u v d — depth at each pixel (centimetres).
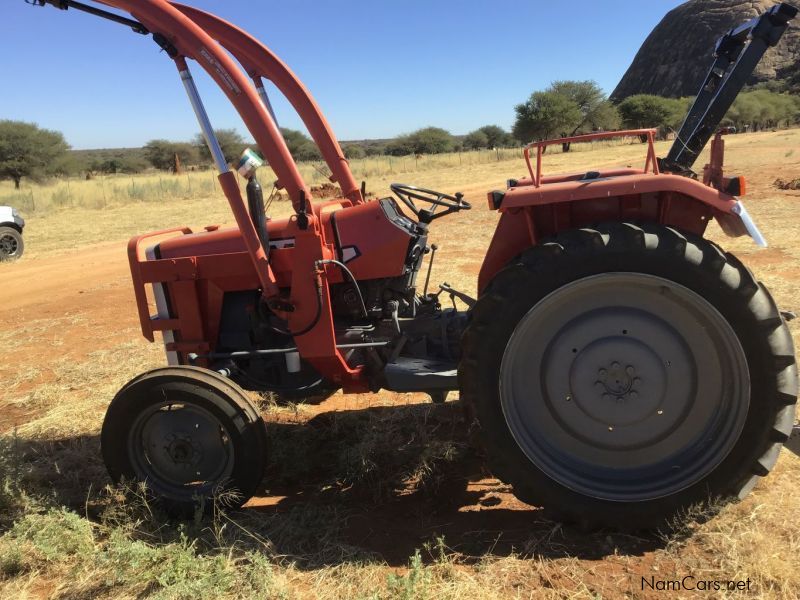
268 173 2498
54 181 3672
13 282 1075
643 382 288
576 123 5538
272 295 329
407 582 245
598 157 3300
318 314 331
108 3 308
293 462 377
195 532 305
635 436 293
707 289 268
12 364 624
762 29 288
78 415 476
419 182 2594
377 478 363
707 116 309
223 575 266
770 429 272
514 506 323
